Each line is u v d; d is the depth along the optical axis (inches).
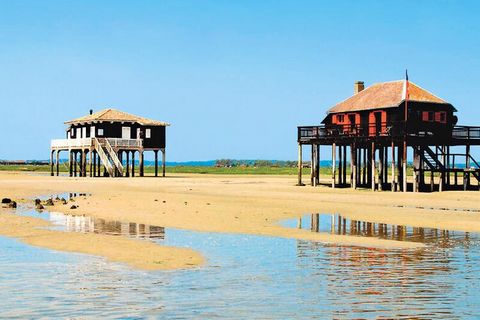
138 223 1616.6
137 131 4800.7
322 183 3983.8
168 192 2918.3
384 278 882.8
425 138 3048.7
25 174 5447.8
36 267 956.6
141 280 863.7
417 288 816.9
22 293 777.6
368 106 3312.0
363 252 1137.4
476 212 1991.9
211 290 801.6
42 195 2748.5
